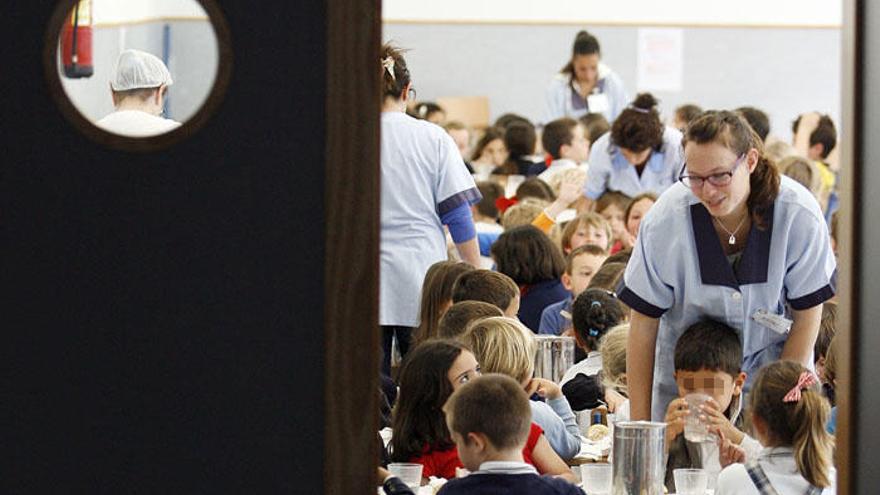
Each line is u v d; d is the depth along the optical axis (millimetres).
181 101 9633
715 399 5359
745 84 15477
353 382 3652
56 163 3613
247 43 3613
